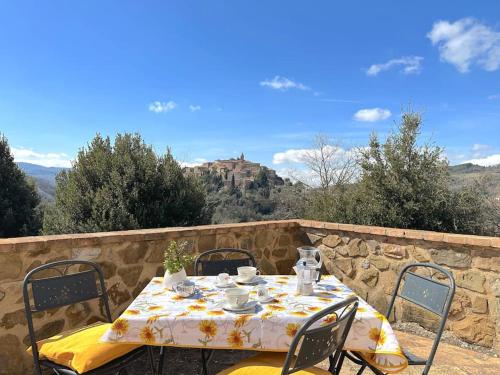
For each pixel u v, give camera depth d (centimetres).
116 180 718
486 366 311
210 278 274
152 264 366
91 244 325
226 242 423
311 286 233
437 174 676
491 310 336
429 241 371
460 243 347
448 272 228
